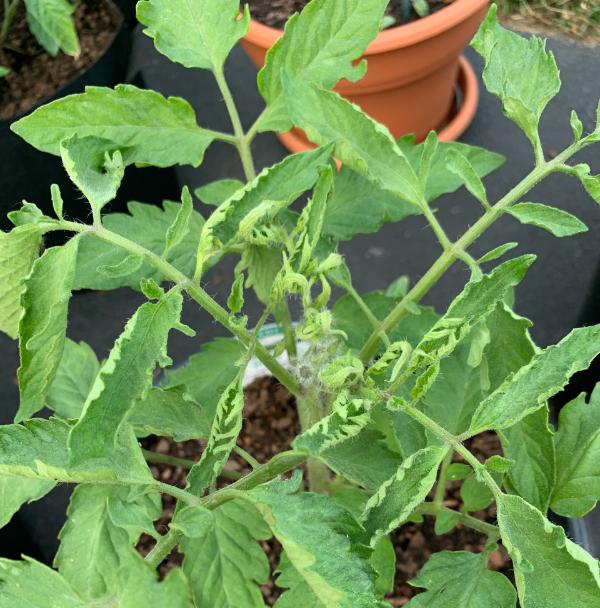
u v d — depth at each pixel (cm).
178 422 32
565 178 68
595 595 23
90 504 31
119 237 27
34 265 24
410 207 37
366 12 32
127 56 74
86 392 39
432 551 49
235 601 32
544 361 24
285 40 32
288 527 22
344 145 30
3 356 67
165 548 27
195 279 27
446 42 58
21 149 62
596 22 75
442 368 37
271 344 51
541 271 65
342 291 65
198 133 34
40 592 24
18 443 26
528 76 30
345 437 25
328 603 23
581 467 33
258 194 28
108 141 31
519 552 23
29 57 69
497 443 51
